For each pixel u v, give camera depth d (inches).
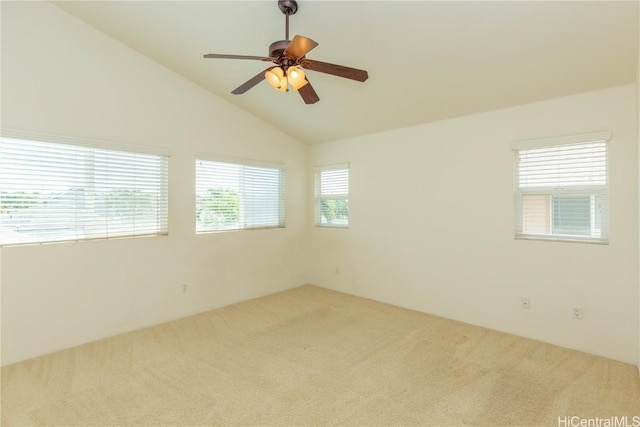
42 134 111.4
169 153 145.0
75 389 91.4
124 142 131.3
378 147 171.6
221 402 85.6
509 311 128.9
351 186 185.3
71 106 118.2
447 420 78.2
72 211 120.5
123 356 111.6
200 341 124.2
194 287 155.1
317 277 206.7
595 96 108.3
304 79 88.8
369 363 106.2
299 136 197.3
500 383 93.6
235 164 172.2
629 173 102.9
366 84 131.8
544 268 120.3
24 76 108.4
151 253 140.5
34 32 110.7
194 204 155.0
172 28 119.6
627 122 103.0
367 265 178.7
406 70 118.3
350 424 77.2
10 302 107.1
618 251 105.4
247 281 177.3
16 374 99.4
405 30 99.6
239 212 175.2
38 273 112.4
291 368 103.3
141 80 136.6
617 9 80.4
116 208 131.3
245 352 114.7
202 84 155.3
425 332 131.2
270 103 163.3
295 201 202.8
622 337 105.3
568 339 115.5
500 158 129.7
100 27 123.6
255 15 106.0
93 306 124.5
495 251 132.0
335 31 105.7
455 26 94.7
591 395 87.2
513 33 93.2
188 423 77.5
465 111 135.9
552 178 119.5
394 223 165.6
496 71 109.8
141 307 137.5
